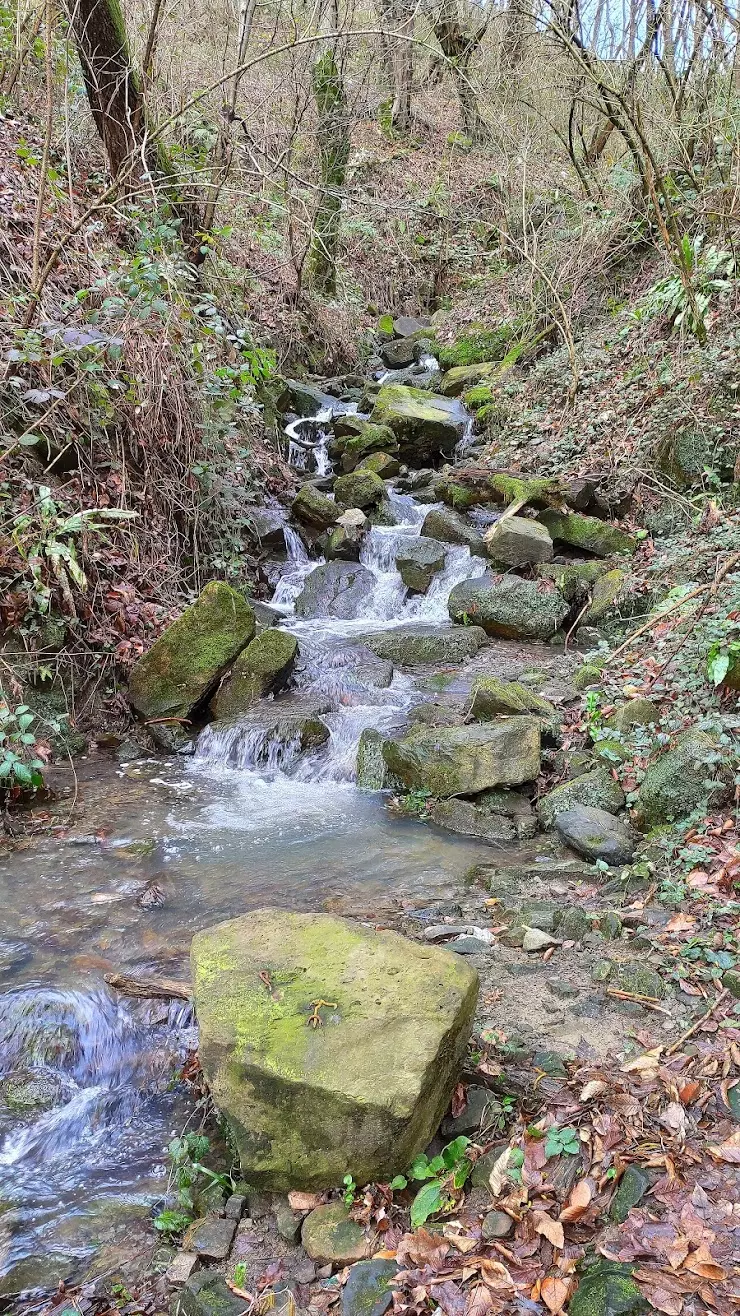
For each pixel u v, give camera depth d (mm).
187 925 4289
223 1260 2680
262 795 5832
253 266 13031
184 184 8180
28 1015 3697
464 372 13344
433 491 10328
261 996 2961
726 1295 2195
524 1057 3129
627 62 11039
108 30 8164
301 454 11344
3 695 5469
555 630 7930
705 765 4641
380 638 7820
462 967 3049
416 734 6012
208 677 6648
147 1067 3537
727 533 6770
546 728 5855
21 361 5906
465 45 14914
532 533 8477
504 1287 2348
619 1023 3299
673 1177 2549
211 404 8156
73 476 6762
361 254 16969
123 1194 3031
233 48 11477
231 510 8578
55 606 6270
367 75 14375
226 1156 3107
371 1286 2428
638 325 10469
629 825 4855
